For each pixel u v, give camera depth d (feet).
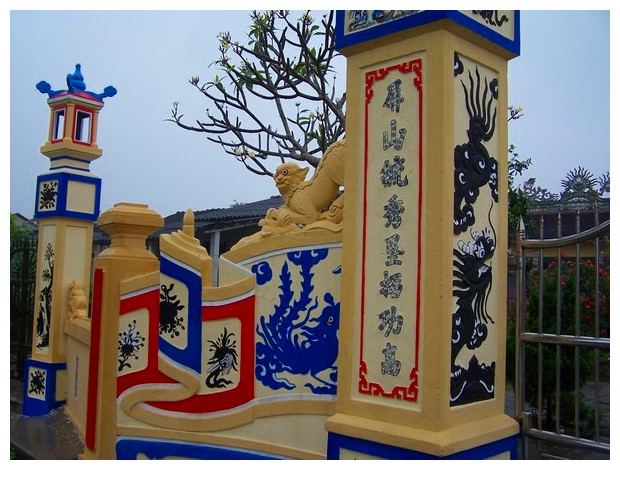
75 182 25.36
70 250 25.16
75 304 23.67
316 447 11.99
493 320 10.83
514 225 24.23
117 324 15.75
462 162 10.30
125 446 15.15
